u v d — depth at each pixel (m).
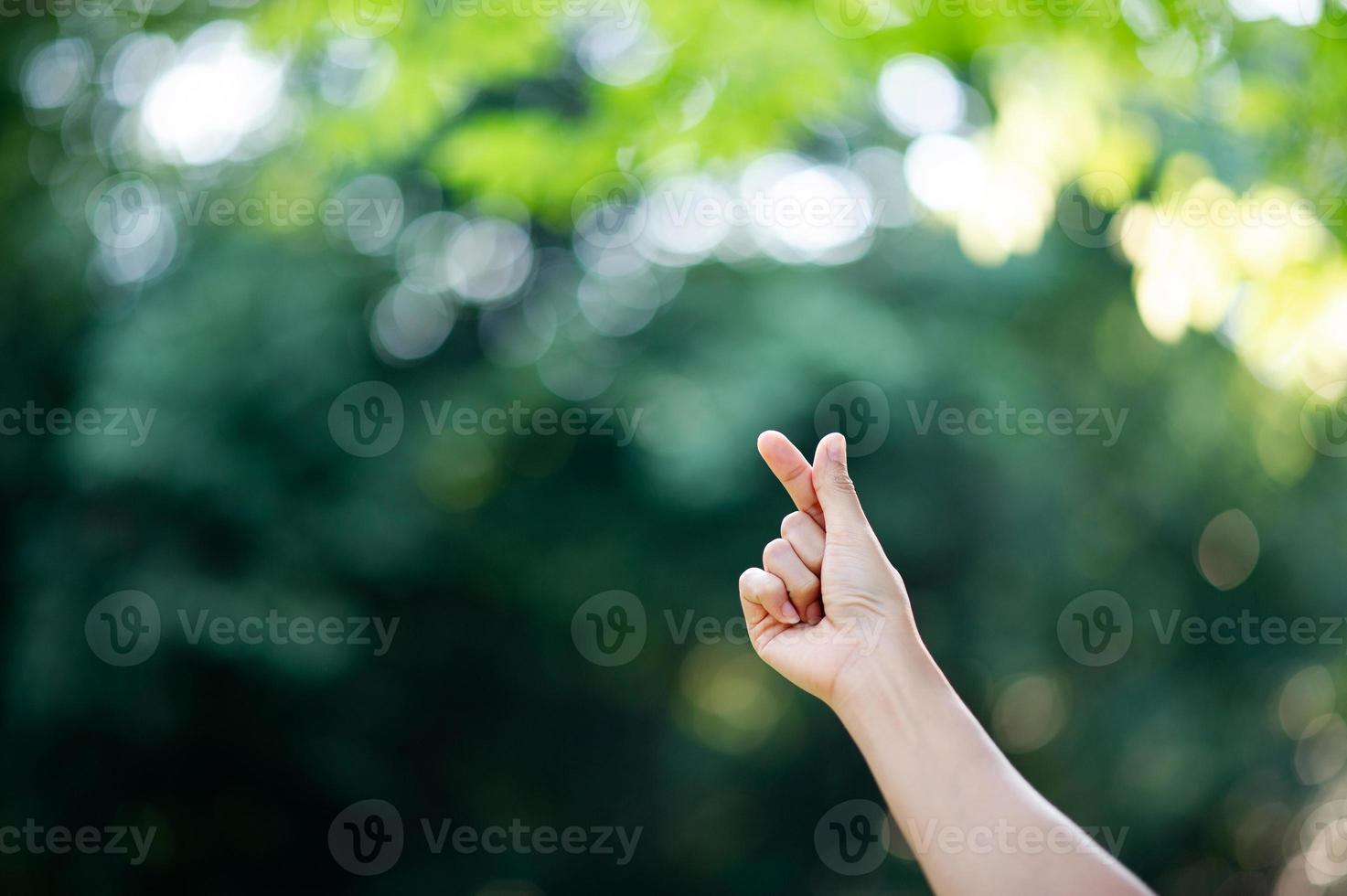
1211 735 9.27
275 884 7.57
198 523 6.73
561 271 8.23
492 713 8.94
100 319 7.09
